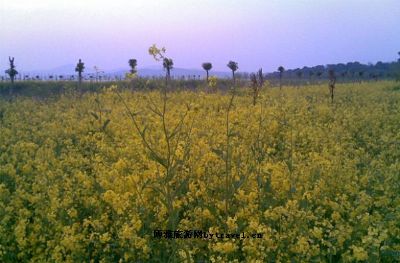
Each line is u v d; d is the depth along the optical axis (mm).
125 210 4863
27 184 6625
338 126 11891
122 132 9266
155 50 4918
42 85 28828
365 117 13789
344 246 4480
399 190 6055
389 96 23359
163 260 4434
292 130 10406
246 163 6375
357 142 11008
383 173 6652
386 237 3914
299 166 6496
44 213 5383
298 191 5402
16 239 4809
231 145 6602
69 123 13141
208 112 11367
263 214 4953
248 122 9227
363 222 4586
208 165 5848
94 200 5453
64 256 4578
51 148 9477
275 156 8188
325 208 5488
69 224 5113
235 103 13688
